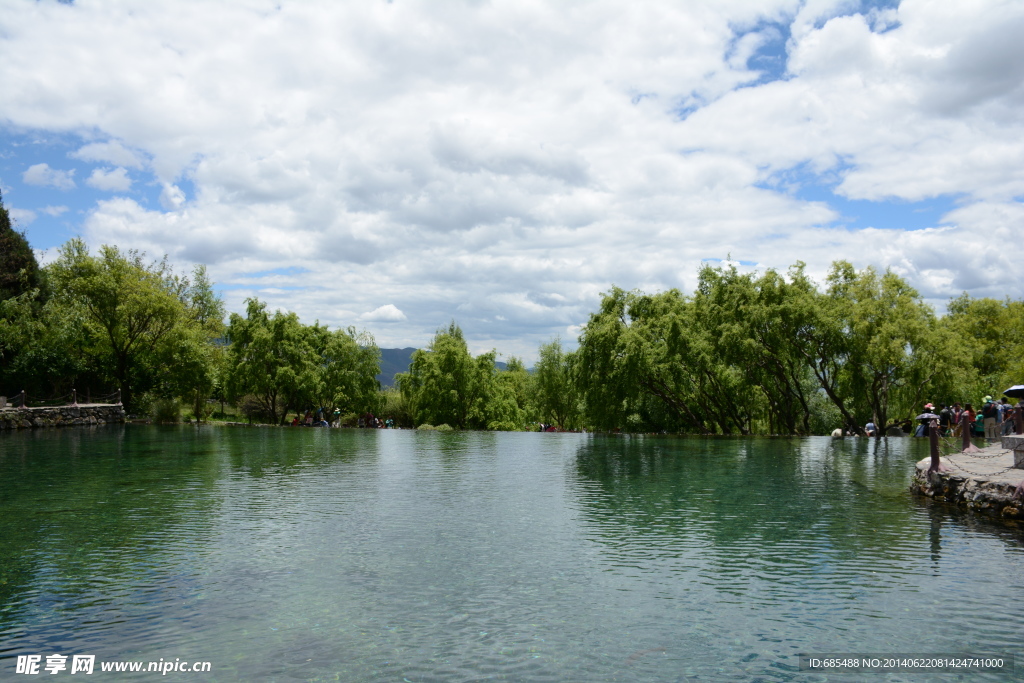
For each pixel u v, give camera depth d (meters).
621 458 26.34
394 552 11.17
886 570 10.10
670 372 43.22
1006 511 13.27
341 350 55.72
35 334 42.56
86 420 43.97
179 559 10.64
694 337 43.69
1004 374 43.72
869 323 39.12
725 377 45.75
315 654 7.21
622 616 8.33
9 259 46.72
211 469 21.72
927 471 16.45
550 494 17.02
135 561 10.52
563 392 58.91
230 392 55.59
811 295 42.81
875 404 41.59
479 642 7.54
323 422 52.34
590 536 12.33
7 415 37.47
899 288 40.31
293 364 55.34
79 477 19.56
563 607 8.64
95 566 10.23
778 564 10.47
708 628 7.95
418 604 8.73
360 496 16.58
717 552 11.20
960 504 14.81
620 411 44.12
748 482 19.22
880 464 23.69
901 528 12.84
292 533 12.43
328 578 9.76
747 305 42.88
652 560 10.73
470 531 12.69
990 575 9.78
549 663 7.01
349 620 8.16
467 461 25.09
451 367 51.72
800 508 15.00
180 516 13.89
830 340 40.84
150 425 45.47
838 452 28.61
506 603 8.78
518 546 11.60
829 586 9.41
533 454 28.08
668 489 17.78
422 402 52.34
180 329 50.03
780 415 47.94
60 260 47.47
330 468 22.41
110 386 50.50
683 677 6.70
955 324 54.53
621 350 42.34
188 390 51.50
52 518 13.62
